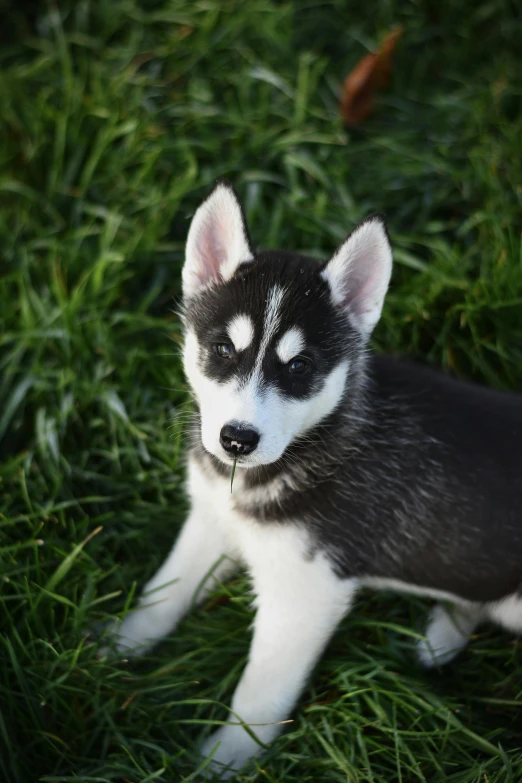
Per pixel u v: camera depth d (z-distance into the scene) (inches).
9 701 43.1
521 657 45.9
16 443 49.6
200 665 45.2
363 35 60.1
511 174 54.8
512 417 43.9
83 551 46.4
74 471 48.9
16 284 52.9
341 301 43.3
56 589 45.7
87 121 56.1
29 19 61.2
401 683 44.6
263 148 55.8
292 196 54.4
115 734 43.3
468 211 55.2
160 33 59.4
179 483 49.3
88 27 59.9
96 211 54.0
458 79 59.2
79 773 43.0
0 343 50.3
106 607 46.6
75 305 50.5
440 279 51.7
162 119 56.9
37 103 56.4
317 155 56.0
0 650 43.9
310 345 42.3
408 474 43.9
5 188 54.2
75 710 43.7
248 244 43.0
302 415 42.4
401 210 55.2
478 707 45.6
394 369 45.6
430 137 57.2
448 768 43.8
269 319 42.0
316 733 43.4
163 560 48.3
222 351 42.3
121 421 49.9
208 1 59.6
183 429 47.4
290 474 43.4
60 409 49.6
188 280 43.8
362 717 43.5
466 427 43.9
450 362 50.8
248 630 46.1
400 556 44.4
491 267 52.3
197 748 43.8
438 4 61.3
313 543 43.5
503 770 42.5
